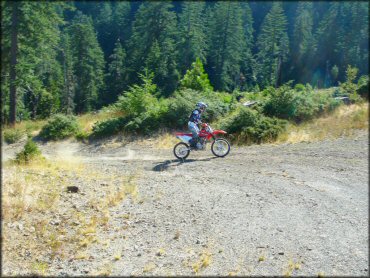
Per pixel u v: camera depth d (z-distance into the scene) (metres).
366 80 16.89
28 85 24.12
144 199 7.64
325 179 8.55
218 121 15.77
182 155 11.33
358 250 5.26
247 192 7.93
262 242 5.66
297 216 6.55
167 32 41.47
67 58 39.44
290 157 10.78
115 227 6.34
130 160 12.07
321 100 15.73
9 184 8.05
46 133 17.69
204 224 6.37
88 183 8.77
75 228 6.29
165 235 6.03
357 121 13.69
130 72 42.84
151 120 16.31
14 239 5.71
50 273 4.98
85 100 44.28
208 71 45.47
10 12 20.66
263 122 13.95
